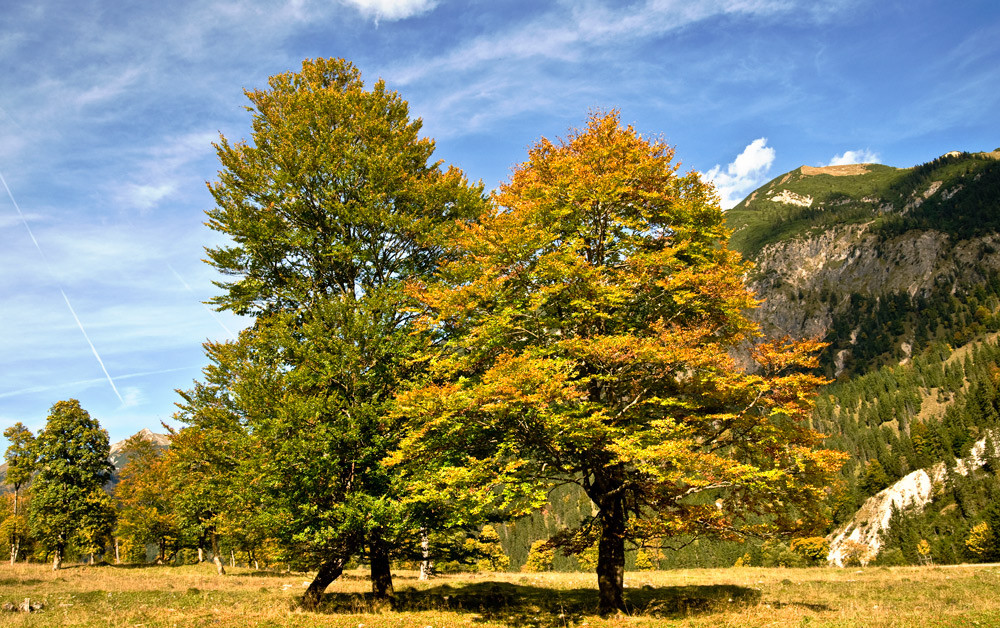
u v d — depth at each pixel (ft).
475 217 60.54
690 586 66.90
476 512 41.19
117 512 151.23
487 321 46.29
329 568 53.62
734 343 49.39
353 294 56.85
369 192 54.34
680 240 50.88
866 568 99.86
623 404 48.47
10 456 144.56
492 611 46.50
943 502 375.04
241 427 51.47
